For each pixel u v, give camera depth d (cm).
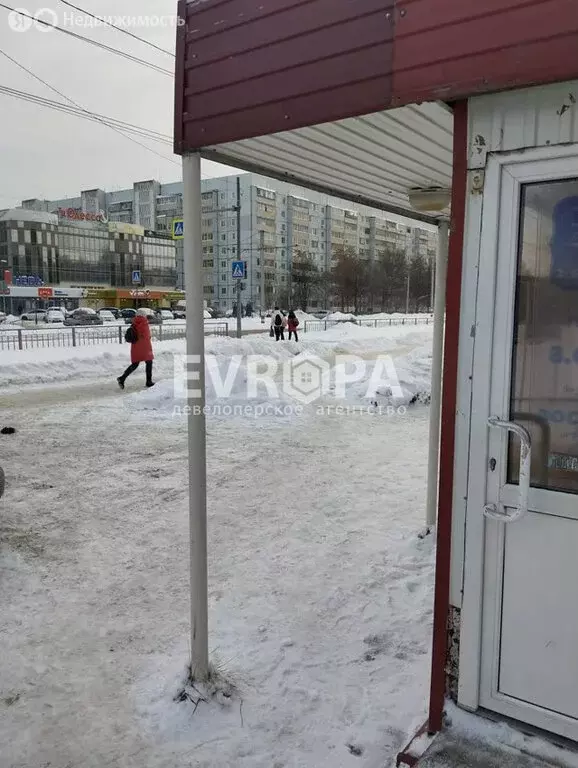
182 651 304
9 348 1689
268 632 323
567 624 196
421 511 504
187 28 246
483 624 211
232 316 5275
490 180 196
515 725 207
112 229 8375
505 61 175
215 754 235
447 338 209
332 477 602
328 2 207
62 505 513
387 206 402
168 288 9144
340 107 207
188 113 248
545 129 184
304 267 7194
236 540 445
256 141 251
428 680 280
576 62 164
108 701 266
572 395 195
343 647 309
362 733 246
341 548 430
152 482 579
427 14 187
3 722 252
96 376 1363
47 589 368
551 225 192
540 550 199
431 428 440
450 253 206
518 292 197
